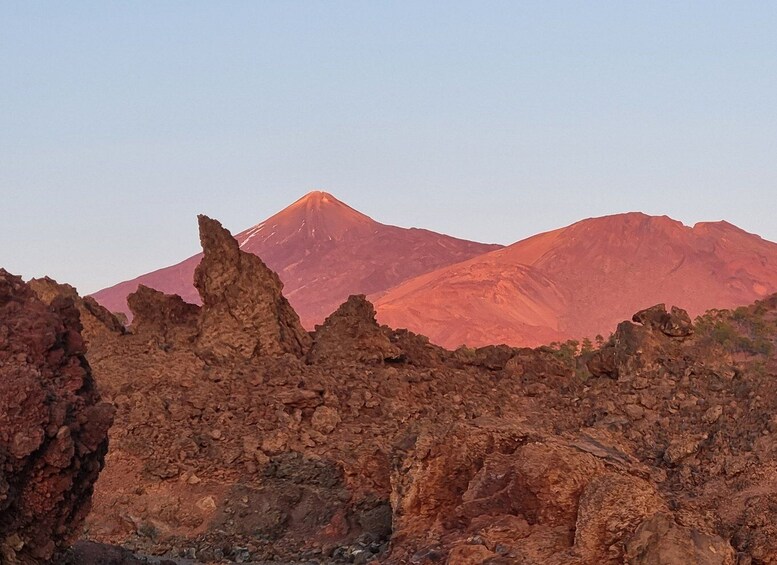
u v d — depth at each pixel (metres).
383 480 54.44
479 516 41.09
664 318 67.56
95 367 61.34
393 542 42.69
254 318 64.69
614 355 66.50
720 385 61.94
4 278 36.59
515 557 37.72
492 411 61.91
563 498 39.47
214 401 59.22
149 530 52.25
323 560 49.03
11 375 33.56
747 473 47.94
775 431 52.75
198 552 50.88
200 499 53.72
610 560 37.28
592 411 61.75
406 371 64.94
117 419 57.50
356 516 52.47
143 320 67.62
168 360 61.84
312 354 65.81
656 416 59.66
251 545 51.19
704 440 52.41
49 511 34.31
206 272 65.31
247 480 55.00
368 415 59.88
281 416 58.12
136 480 54.66
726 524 41.50
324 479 54.88
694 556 36.06
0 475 32.38
